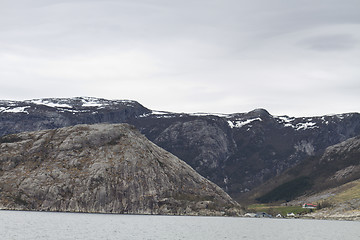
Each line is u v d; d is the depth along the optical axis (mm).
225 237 165625
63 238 144125
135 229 180000
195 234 170875
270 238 168250
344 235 182625
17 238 140125
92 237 149250
